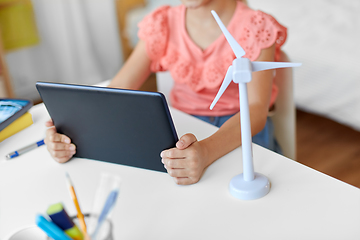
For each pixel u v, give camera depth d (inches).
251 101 40.8
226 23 46.3
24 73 106.0
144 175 32.4
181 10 49.3
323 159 77.6
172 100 51.0
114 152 33.6
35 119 43.8
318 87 79.7
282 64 26.5
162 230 26.6
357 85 74.0
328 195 28.0
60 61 111.4
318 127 88.1
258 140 47.6
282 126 48.1
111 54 121.6
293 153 48.6
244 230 25.9
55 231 21.2
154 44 50.0
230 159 33.3
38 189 32.1
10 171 34.9
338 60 76.1
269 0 94.0
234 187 28.9
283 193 28.7
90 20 114.7
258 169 31.6
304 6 88.7
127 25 118.6
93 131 33.0
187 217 27.5
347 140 82.9
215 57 46.8
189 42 47.9
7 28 99.1
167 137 30.3
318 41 79.7
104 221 22.9
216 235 25.7
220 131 35.4
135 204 29.2
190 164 30.2
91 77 118.5
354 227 25.2
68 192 31.4
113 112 30.5
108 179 30.3
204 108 48.5
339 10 84.4
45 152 37.3
